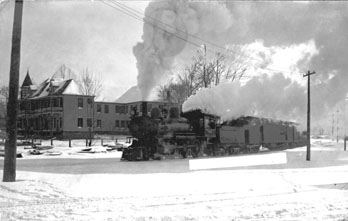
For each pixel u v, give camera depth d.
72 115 53.09
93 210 9.91
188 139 30.97
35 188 12.71
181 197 12.20
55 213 9.45
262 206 10.98
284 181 16.45
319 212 10.31
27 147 38.62
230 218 9.34
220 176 17.47
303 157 31.11
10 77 13.83
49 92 52.81
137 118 28.73
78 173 17.55
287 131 42.19
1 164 22.02
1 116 30.17
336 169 21.78
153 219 8.99
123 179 15.67
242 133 36.22
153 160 27.83
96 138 53.53
